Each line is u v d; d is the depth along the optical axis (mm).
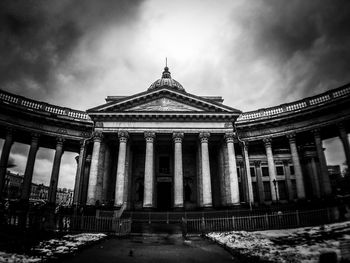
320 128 32531
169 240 16781
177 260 11148
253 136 36656
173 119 32344
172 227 20922
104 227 18891
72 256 11602
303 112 33156
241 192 41594
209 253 12609
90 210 25703
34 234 16031
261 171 42406
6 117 32469
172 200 36594
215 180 37500
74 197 33469
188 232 19719
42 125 35125
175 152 31125
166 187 37594
